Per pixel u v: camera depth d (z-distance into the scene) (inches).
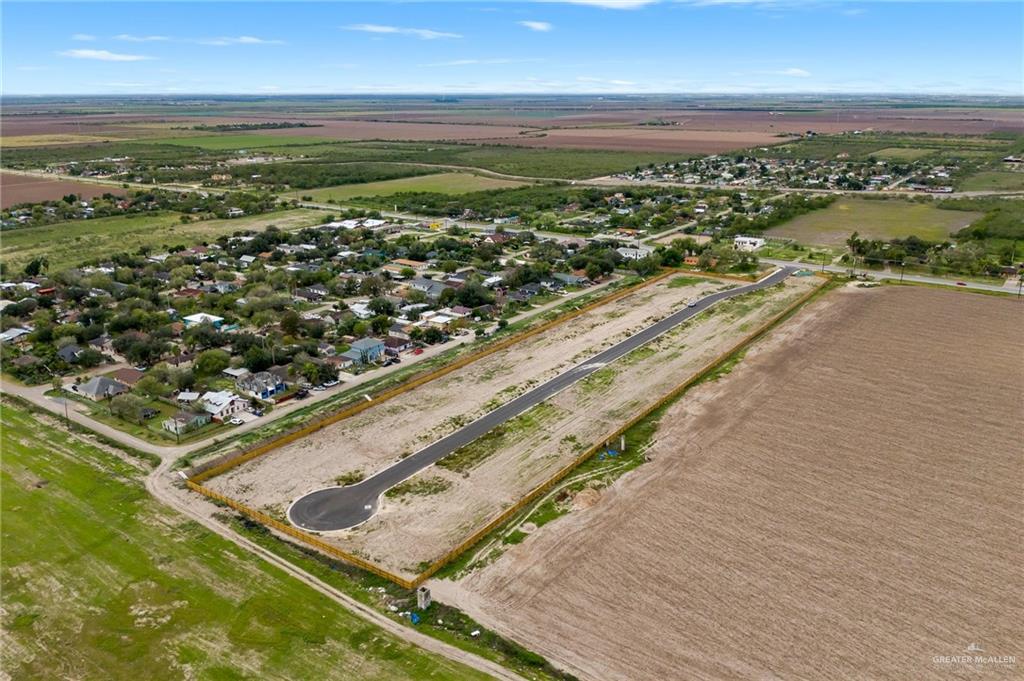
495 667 2031.3
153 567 2470.5
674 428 3472.0
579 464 3132.4
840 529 2632.9
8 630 2187.5
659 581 2364.7
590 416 3619.6
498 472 3083.2
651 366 4284.0
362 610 2267.5
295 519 2753.4
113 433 3462.1
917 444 3265.3
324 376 4057.6
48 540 2620.6
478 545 2576.3
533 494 2871.6
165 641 2139.5
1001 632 2128.4
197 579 2412.6
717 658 2039.9
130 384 3986.2
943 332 4776.1
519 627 2175.2
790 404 3713.1
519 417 3612.2
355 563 2479.1
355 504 2851.9
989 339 4621.1
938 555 2480.3
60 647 2119.8
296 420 3555.6
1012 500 2807.6
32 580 2407.7
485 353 4515.3
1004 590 2304.4
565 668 2016.5
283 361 4237.2
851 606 2239.2
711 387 3961.6
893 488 2903.5
